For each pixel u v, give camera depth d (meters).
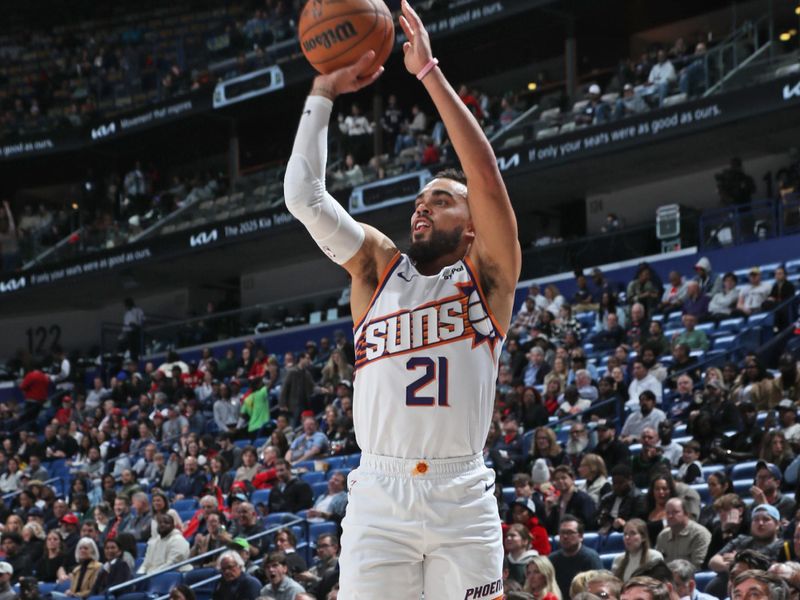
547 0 28.94
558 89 32.94
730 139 26.73
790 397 15.41
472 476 3.98
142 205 35.50
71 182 41.31
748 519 11.28
